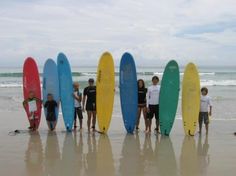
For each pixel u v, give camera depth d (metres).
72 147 8.42
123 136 9.80
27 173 6.34
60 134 10.01
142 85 10.25
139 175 6.27
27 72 10.79
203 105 10.11
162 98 9.99
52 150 8.11
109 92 10.24
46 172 6.41
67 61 10.59
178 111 15.88
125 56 10.26
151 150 8.19
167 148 8.41
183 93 10.18
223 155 7.77
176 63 10.08
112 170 6.55
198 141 9.24
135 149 8.27
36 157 7.47
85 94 10.35
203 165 6.93
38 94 10.76
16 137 9.56
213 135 10.16
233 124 12.31
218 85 37.81
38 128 11.01
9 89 29.64
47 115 10.48
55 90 10.71
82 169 6.61
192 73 10.19
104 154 7.78
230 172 6.46
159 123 10.12
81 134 10.05
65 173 6.36
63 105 10.49
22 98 21.94
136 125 10.59
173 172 6.45
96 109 10.21
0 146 8.48
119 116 14.06
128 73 10.23
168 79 10.05
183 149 8.32
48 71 10.81
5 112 15.16
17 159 7.30
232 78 49.44
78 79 41.41
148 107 10.06
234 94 26.33
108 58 10.27
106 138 9.49
